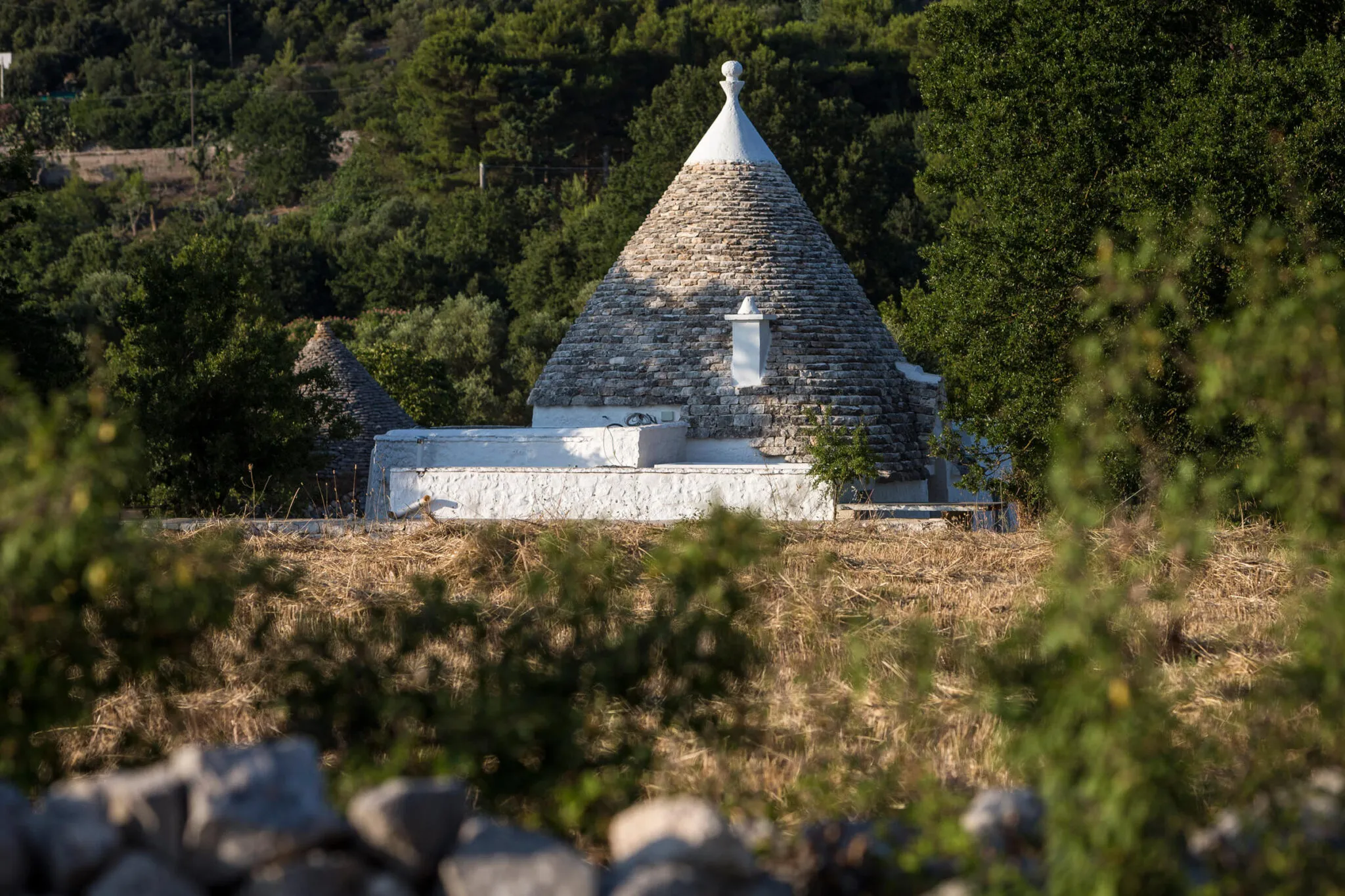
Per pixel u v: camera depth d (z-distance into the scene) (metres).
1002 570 42.16
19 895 13.17
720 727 20.70
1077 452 18.11
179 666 20.09
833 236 160.25
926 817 15.83
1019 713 17.42
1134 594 21.52
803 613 31.95
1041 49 63.84
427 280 195.75
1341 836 15.12
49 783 18.27
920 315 65.94
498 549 40.53
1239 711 22.78
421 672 22.84
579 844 17.52
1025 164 62.00
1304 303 17.88
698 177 75.31
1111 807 13.60
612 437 66.88
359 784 16.33
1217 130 54.59
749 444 69.25
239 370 73.50
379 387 104.56
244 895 13.36
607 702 19.25
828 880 15.30
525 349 158.12
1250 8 61.38
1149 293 37.06
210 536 36.16
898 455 70.44
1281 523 43.09
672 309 72.19
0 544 15.48
